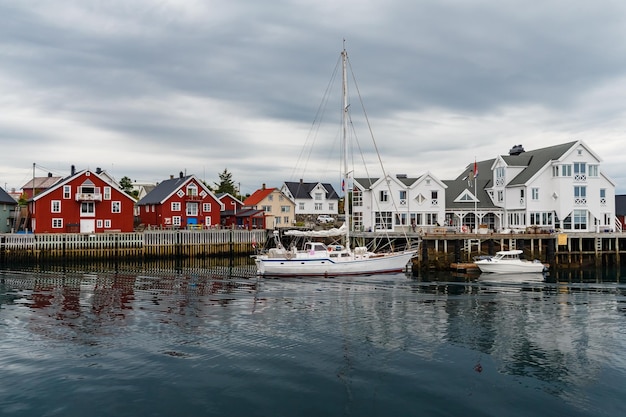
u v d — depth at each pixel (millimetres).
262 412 14844
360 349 20516
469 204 66875
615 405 15438
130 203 68188
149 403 15352
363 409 15094
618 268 50375
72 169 81875
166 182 87750
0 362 18656
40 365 18391
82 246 59438
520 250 51031
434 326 24125
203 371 17922
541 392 16344
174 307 28406
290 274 42906
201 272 47312
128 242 62125
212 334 22547
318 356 19609
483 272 46438
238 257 68188
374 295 32781
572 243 56531
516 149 72562
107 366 18344
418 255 50125
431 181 64250
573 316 26266
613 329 23594
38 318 25391
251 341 21516
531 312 27250
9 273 45438
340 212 110062
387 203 63219
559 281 40031
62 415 14547
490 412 14938
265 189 100562
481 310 27781
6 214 74062
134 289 34969
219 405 15266
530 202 60969
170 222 76500
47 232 63094
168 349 20328
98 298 31172
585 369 18359
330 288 35906
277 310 27750
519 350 20453
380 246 54719
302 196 101188
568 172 60438
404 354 19906
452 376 17641
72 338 21750
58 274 44656
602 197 61781
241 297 31844
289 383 16938
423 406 15297
